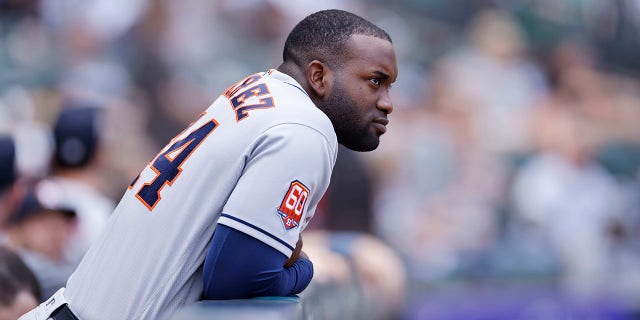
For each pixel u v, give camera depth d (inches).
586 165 1200.8
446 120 1219.2
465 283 986.7
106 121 597.6
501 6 1401.3
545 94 1315.2
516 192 1169.4
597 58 1413.6
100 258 262.7
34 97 1155.3
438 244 1076.5
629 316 984.3
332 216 522.3
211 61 1229.1
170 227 251.0
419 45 1338.6
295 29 284.5
